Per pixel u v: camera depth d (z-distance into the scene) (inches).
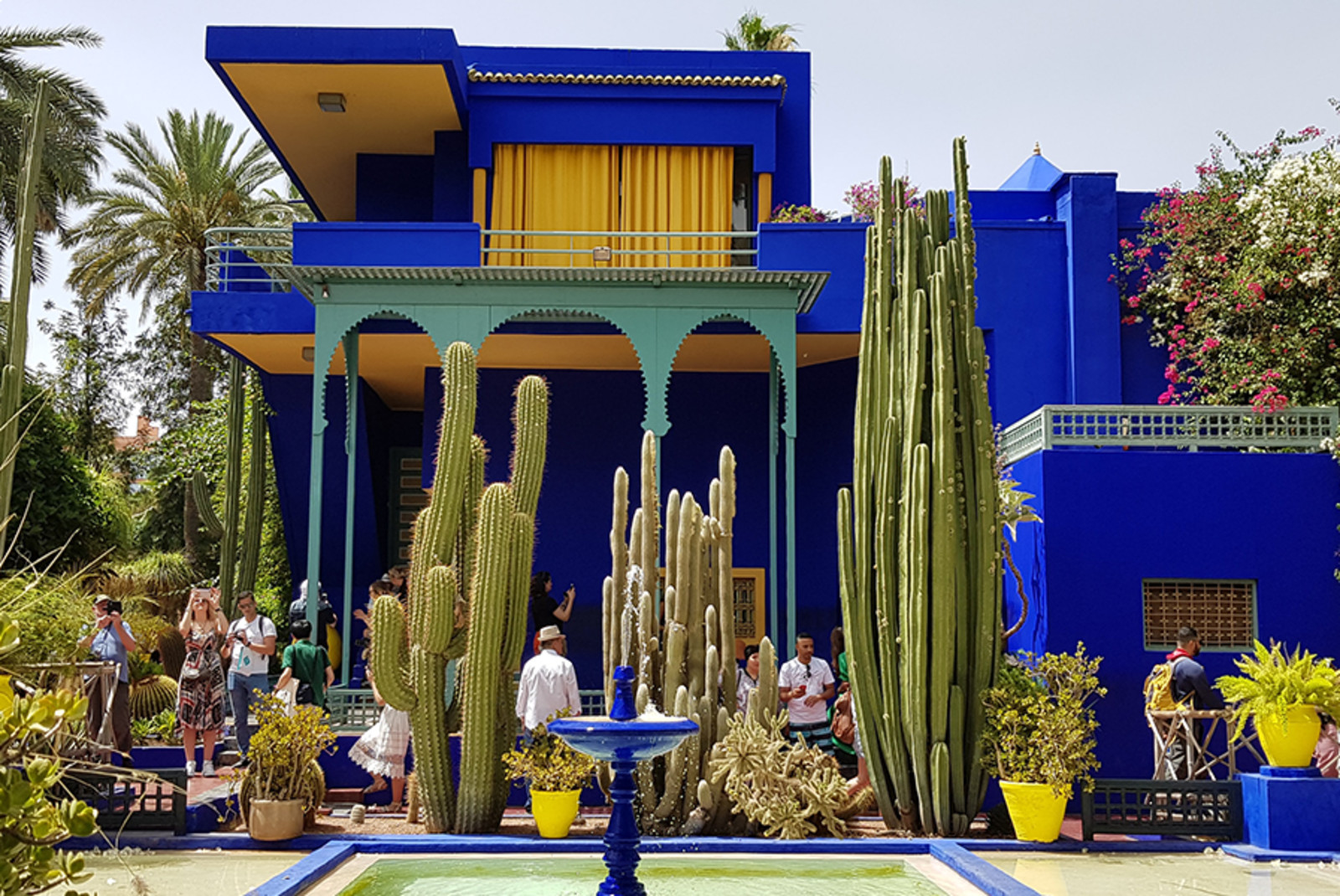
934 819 394.6
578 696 398.0
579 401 668.7
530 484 409.7
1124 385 607.5
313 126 679.7
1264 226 551.5
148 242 1039.0
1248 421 466.9
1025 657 457.7
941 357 405.4
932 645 398.9
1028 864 351.3
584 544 658.2
